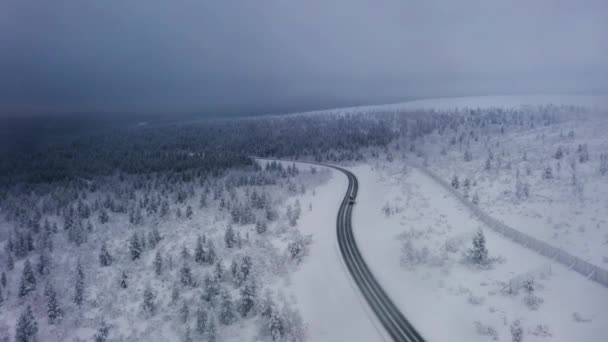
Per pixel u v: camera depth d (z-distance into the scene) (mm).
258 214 71062
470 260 38562
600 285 29859
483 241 37500
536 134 104125
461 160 87125
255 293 37875
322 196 80562
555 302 29094
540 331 26312
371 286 38375
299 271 43969
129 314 42375
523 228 42750
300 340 31219
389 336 29812
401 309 33469
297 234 56375
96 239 68625
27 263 51219
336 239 52906
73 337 39562
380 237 51469
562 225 41406
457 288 34281
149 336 37062
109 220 79000
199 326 35156
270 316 33969
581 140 81750
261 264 46969
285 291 39719
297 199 74375
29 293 50219
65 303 47000
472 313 30188
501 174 66562
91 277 53250
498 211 49594
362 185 88688
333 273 42250
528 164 69438
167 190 99500
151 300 42188
